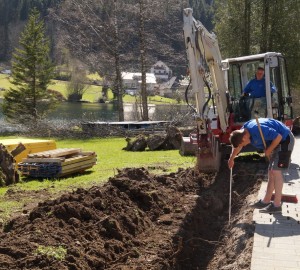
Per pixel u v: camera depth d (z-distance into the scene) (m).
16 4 69.50
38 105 36.03
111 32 29.09
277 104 11.55
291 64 25.58
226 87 11.52
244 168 10.85
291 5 25.34
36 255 4.94
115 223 6.23
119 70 29.38
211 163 9.06
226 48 26.91
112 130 23.53
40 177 11.26
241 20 26.27
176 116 25.92
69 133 23.88
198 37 8.25
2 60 68.06
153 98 36.34
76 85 51.62
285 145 6.80
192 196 8.54
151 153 15.58
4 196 9.12
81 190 7.30
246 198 8.23
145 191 7.93
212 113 11.38
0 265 4.72
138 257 5.81
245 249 5.66
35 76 35.91
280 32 25.50
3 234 5.79
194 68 8.14
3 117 39.75
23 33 37.06
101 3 29.62
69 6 30.92
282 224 6.45
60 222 6.02
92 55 30.59
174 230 6.82
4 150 10.66
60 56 47.44
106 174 11.53
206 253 6.54
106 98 54.28
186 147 14.24
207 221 7.68
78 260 5.07
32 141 13.34
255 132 6.61
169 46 31.64
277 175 6.93
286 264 5.10
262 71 11.34
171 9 30.78
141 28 28.73
